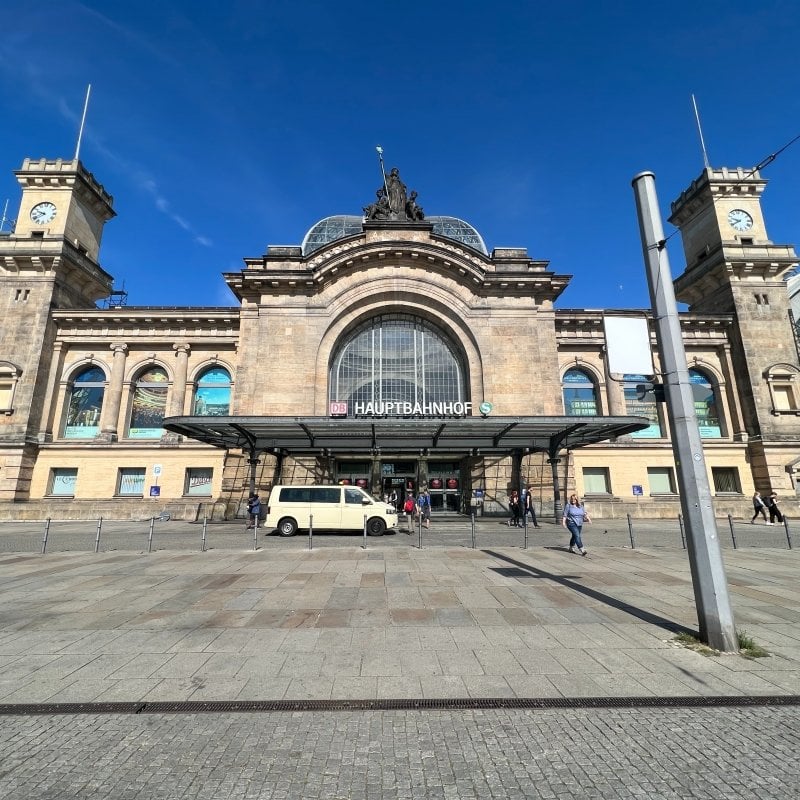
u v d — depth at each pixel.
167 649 7.40
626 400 41.44
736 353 42.34
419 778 4.19
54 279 40.16
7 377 38.03
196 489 38.41
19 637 7.98
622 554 16.67
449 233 47.41
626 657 6.99
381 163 41.44
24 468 36.78
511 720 5.25
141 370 40.91
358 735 4.95
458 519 32.19
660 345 8.74
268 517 22.47
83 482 37.84
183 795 3.96
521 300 37.22
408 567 14.11
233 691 5.93
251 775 4.25
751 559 15.80
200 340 40.66
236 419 25.27
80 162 43.31
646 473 39.91
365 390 36.81
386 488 36.44
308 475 33.41
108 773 4.28
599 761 4.45
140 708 5.52
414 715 5.37
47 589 11.47
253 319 36.38
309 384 34.97
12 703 5.63
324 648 7.40
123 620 8.93
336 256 36.09
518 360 36.31
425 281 37.06
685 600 10.26
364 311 37.00
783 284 43.00
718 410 42.34
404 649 7.35
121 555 16.69
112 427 39.03
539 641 7.68
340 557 15.99
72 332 40.38
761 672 6.44
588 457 40.12
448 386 37.31
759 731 4.98
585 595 10.70
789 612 9.41
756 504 32.19
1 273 40.62
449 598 10.46
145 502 35.97
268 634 8.08
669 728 5.05
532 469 34.72
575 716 5.34
